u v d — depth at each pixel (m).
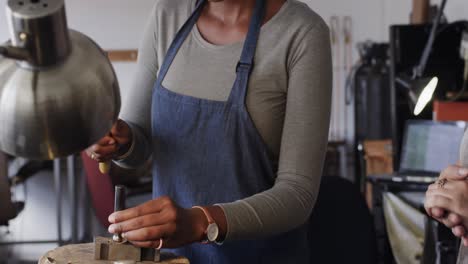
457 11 4.68
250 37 1.79
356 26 6.40
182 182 1.84
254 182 1.80
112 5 6.16
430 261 3.11
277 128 1.81
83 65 1.17
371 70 5.38
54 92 1.14
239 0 1.84
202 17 1.88
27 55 1.12
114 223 1.50
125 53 6.10
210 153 1.80
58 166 5.34
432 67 3.73
